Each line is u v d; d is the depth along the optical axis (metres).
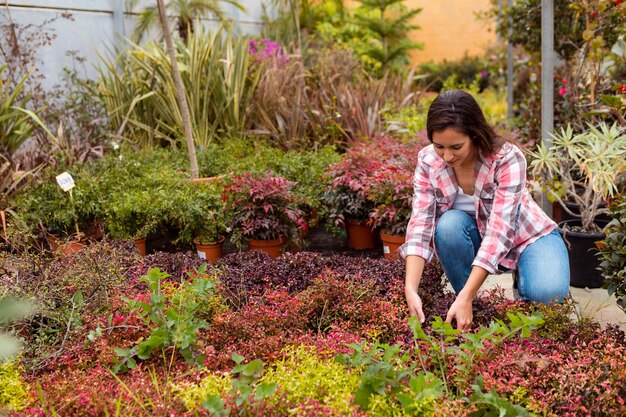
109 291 2.66
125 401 1.91
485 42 13.96
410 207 3.90
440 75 13.27
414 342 2.20
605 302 3.31
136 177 4.58
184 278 3.03
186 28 7.28
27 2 5.66
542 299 2.52
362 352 2.00
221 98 6.18
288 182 3.94
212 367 2.14
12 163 4.54
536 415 1.79
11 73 5.14
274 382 1.86
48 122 5.56
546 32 3.79
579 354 2.01
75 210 4.06
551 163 3.56
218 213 3.95
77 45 6.29
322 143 6.04
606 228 2.53
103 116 6.11
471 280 2.32
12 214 3.80
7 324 2.27
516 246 2.63
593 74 4.54
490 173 2.44
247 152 5.38
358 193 4.07
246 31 9.43
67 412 1.86
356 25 12.23
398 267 2.90
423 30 14.50
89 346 2.27
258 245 3.98
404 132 5.97
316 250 4.40
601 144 3.43
